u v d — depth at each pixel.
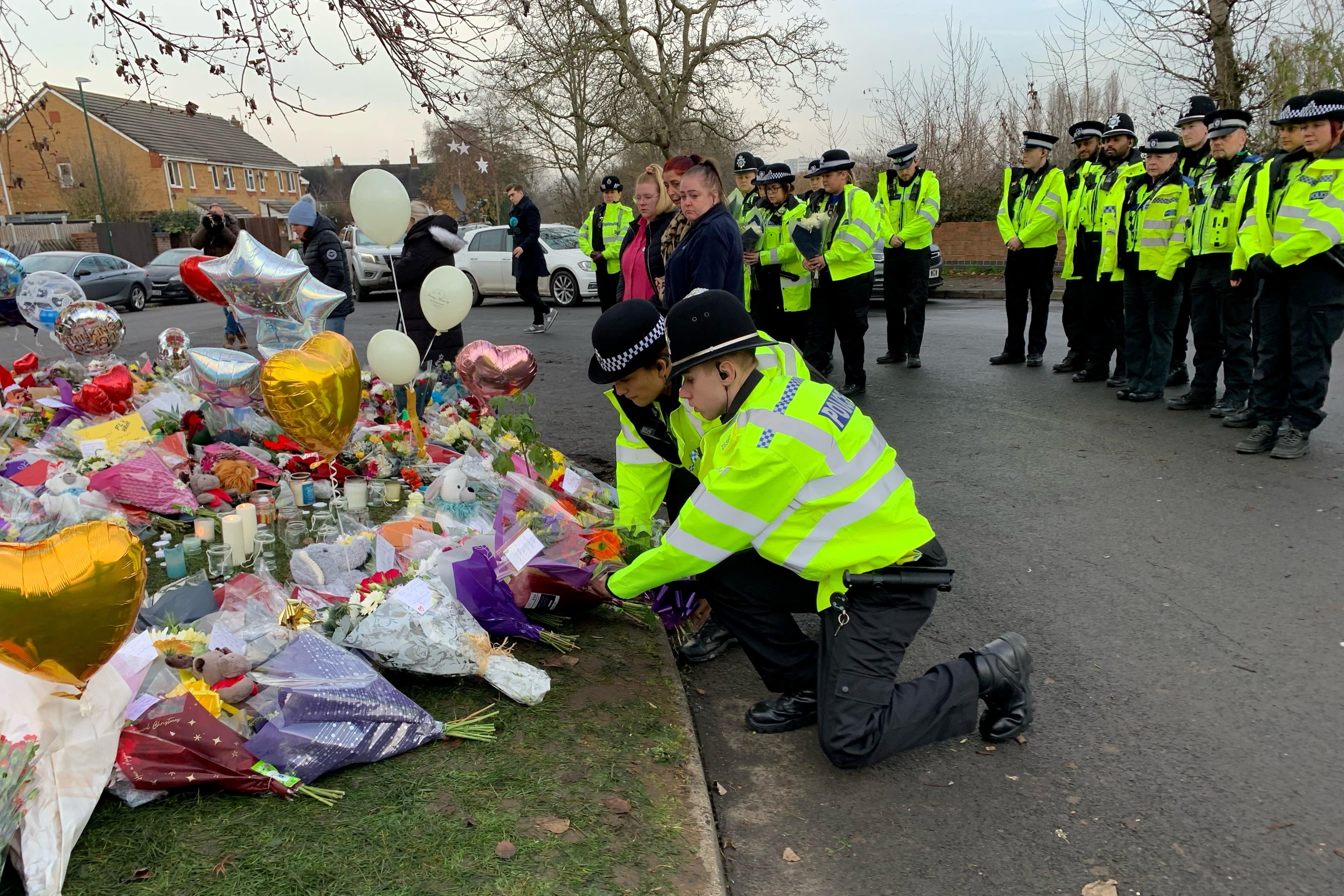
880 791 2.71
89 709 2.23
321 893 2.06
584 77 19.95
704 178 4.64
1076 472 5.69
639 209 5.75
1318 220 5.26
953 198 20.89
